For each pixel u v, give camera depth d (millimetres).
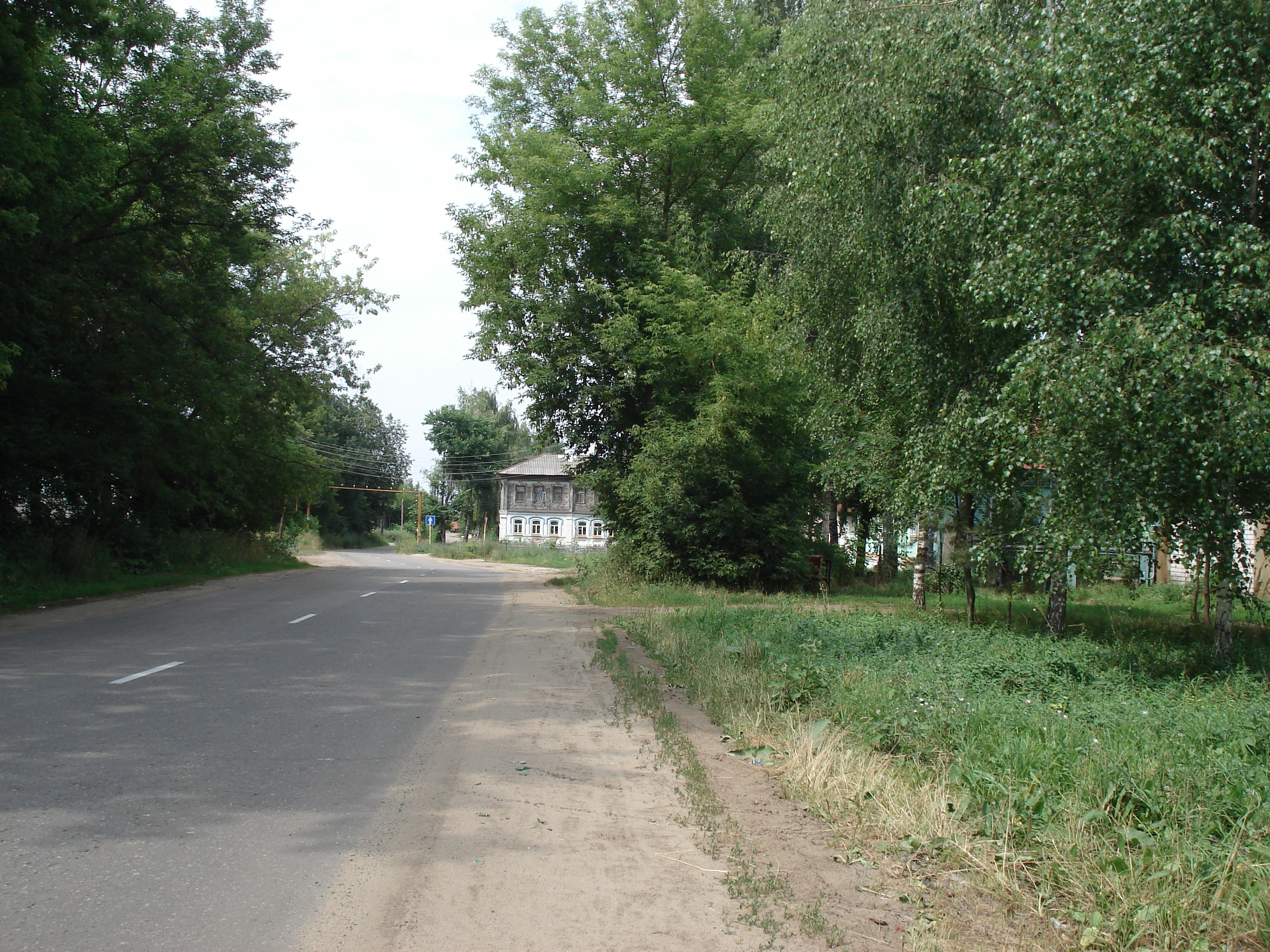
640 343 24984
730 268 25469
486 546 63719
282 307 34375
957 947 3893
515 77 29109
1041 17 11875
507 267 27500
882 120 13383
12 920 3783
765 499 26453
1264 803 5238
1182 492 10117
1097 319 9852
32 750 6379
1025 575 23484
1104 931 3992
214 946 3635
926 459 13750
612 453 28141
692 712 8789
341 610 18062
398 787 5828
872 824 5391
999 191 12109
